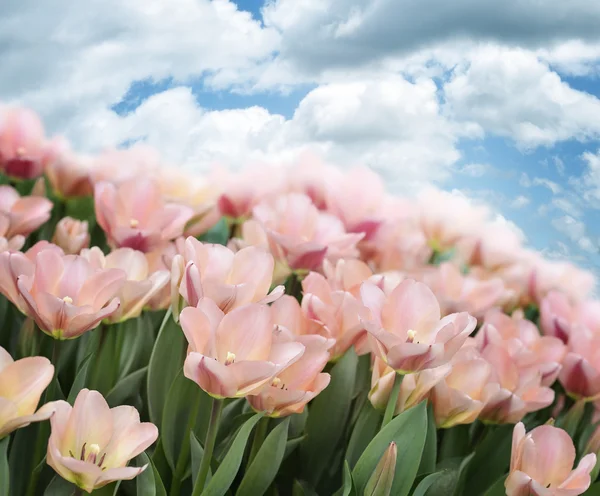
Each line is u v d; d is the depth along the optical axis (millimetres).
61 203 1256
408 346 714
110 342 865
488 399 835
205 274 757
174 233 993
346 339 829
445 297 1032
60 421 645
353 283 899
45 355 808
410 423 755
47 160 1219
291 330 785
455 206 1417
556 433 768
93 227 1264
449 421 827
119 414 677
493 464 917
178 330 846
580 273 1365
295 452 882
